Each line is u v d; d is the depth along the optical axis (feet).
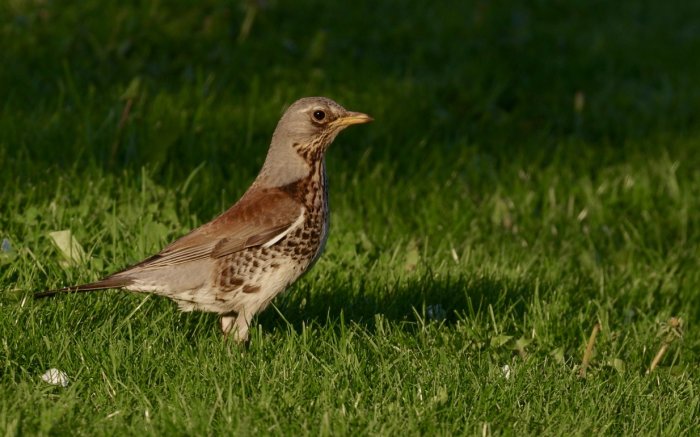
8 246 35.06
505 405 28.86
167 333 31.55
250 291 30.94
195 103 53.11
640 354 34.88
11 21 59.06
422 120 56.13
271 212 30.86
